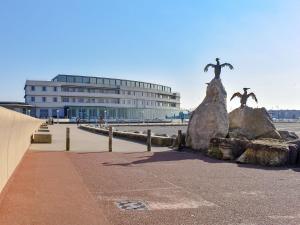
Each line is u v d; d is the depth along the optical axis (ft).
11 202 24.50
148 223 20.48
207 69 68.74
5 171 26.76
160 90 500.74
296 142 49.65
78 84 399.44
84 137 109.91
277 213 22.67
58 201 25.21
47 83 381.81
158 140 78.28
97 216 21.72
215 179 34.78
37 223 20.03
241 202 25.55
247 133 71.20
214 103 64.75
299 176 36.73
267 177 36.06
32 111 374.43
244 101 78.84
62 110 387.55
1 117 20.76
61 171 38.73
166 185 31.60
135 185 31.48
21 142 43.52
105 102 418.51
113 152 61.05
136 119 436.76
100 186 30.86
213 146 53.52
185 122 376.48
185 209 23.65
